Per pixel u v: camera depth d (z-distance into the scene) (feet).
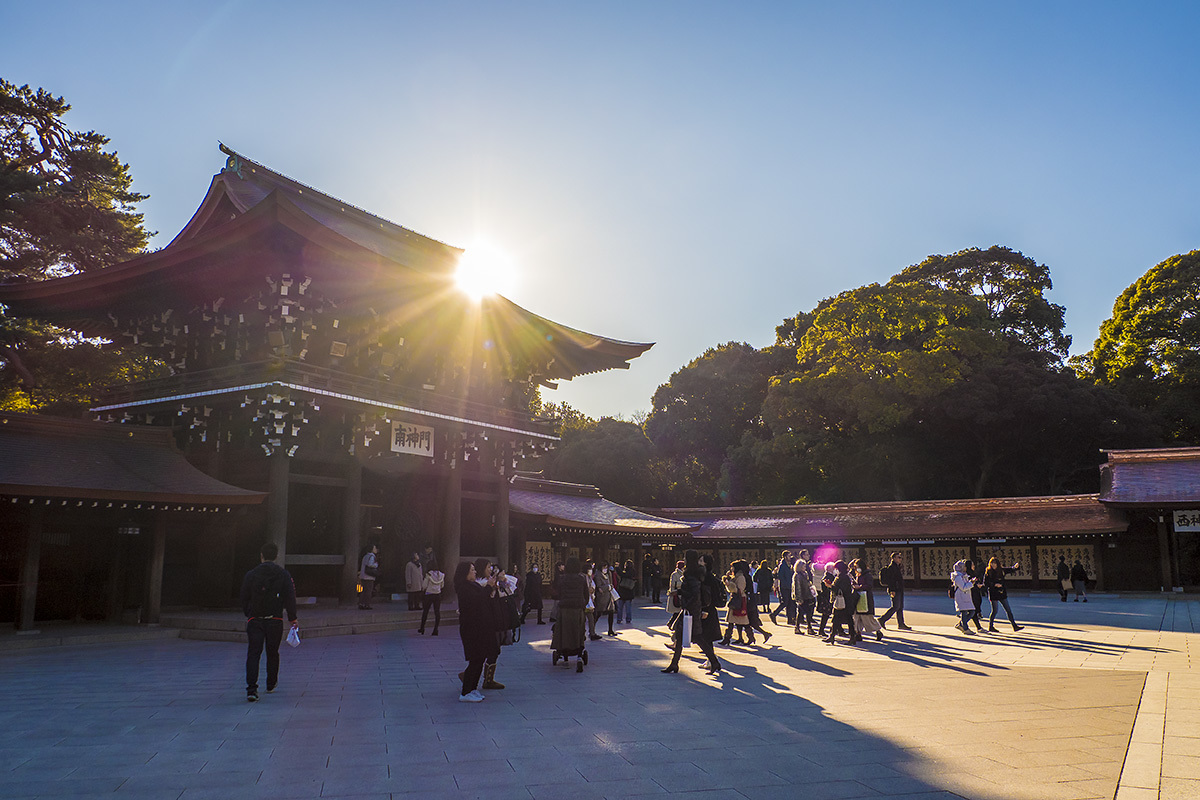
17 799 21.61
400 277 86.89
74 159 120.57
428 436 94.99
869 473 188.24
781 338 246.27
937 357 175.01
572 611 48.52
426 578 71.15
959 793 21.95
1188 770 23.62
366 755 26.37
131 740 28.55
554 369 117.19
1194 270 193.16
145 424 90.12
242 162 104.01
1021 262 217.15
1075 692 38.34
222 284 84.69
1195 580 144.05
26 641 58.70
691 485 232.12
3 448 65.31
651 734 29.63
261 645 37.24
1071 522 131.85
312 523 83.61
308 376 78.07
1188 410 181.88
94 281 84.99
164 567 79.71
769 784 22.99
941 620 83.92
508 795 21.97
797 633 70.54
